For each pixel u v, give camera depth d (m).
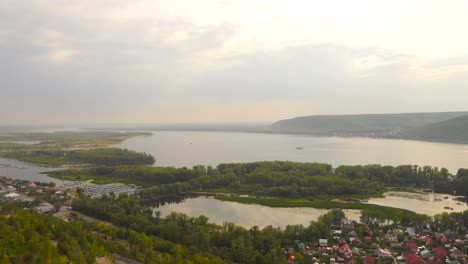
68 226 168.38
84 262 134.50
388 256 162.50
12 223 166.88
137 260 147.00
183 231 180.62
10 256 129.38
